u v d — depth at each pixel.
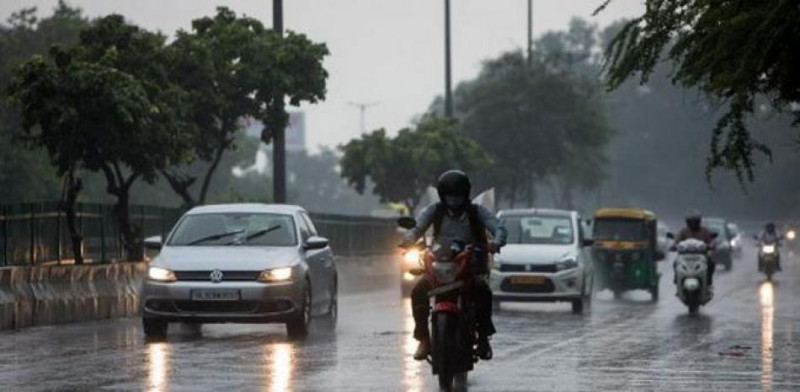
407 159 106.12
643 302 63.22
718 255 113.62
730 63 22.69
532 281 53.47
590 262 57.31
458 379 25.81
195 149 65.00
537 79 143.12
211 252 38.69
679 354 32.47
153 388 24.69
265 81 65.12
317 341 36.38
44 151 136.12
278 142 66.69
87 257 54.06
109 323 45.66
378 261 86.81
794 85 23.02
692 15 23.80
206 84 63.94
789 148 26.14
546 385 25.41
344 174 107.69
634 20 24.55
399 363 29.64
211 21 66.94
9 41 153.50
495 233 25.12
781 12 22.25
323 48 66.38
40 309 44.09
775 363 30.08
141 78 60.88
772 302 61.41
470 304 25.16
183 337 38.31
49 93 54.25
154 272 37.81
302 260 38.94
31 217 49.19
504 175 141.62
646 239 66.31
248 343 35.66
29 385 25.22
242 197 84.81
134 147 55.25
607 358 31.25
